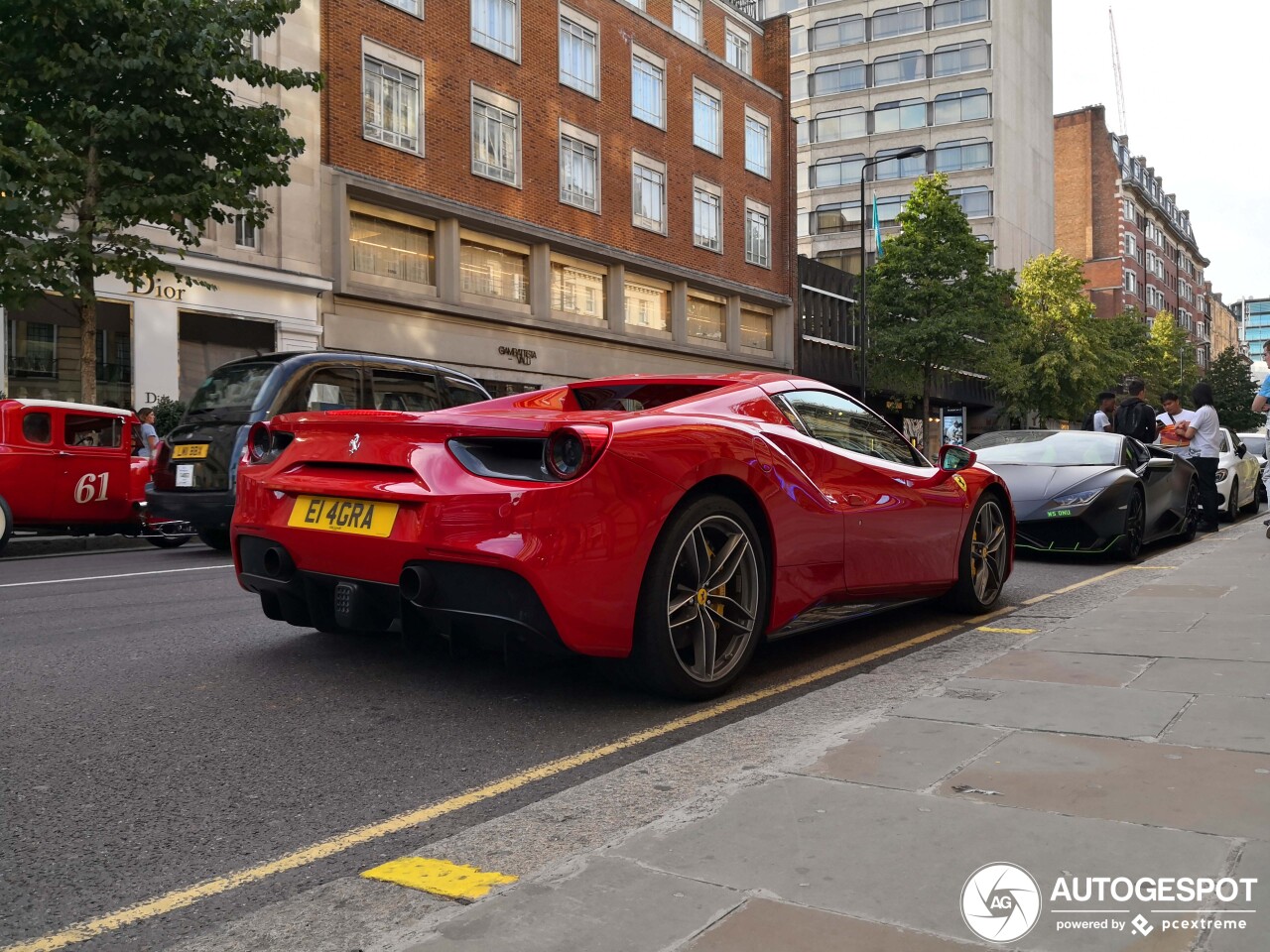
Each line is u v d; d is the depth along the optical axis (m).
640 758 3.13
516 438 3.39
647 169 27.33
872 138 53.12
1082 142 76.19
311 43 18.47
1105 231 75.31
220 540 9.91
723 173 30.45
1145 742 2.81
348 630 4.17
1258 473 14.30
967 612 5.64
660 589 3.52
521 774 2.97
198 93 11.84
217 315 17.16
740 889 1.93
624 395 4.70
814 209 54.31
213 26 11.70
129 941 1.97
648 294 27.77
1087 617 4.97
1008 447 9.09
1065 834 2.15
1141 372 49.06
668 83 28.12
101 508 10.18
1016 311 30.72
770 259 32.66
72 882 2.25
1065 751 2.74
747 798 2.42
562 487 3.27
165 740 3.31
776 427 4.21
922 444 30.94
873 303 31.09
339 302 19.11
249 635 5.04
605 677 4.07
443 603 3.42
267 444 4.25
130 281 12.02
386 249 20.27
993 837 2.15
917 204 30.53
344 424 3.80
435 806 2.71
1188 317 102.19
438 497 3.40
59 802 2.75
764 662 4.49
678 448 3.58
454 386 10.11
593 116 25.42
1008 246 51.66
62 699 3.81
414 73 20.66
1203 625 4.61
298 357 8.71
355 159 19.41
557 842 2.35
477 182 22.06
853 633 5.18
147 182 11.78
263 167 12.42
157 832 2.54
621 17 26.38
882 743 2.86
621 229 26.31
